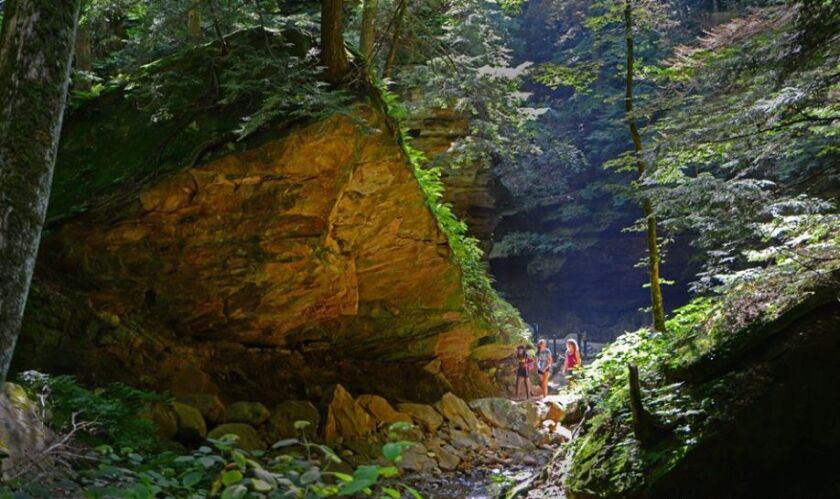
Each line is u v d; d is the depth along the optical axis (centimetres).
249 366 1141
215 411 966
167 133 998
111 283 984
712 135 733
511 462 1151
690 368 703
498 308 1549
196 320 1070
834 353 632
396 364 1362
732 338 687
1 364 418
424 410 1232
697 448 621
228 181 971
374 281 1224
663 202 736
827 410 627
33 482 334
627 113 1046
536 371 1717
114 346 948
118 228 966
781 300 676
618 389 849
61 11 456
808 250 698
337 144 986
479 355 1516
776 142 735
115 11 1253
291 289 1089
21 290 431
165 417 862
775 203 677
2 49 450
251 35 1057
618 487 641
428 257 1236
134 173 977
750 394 639
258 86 970
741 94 756
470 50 1634
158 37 1166
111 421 714
